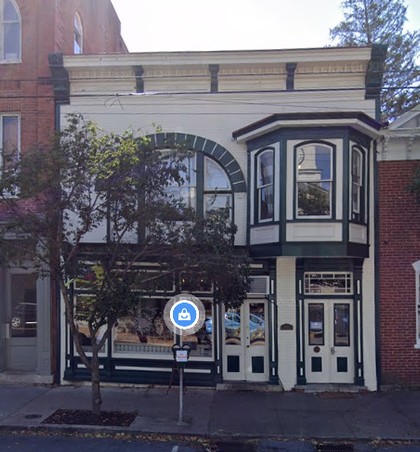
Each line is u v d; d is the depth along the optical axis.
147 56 12.09
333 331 11.73
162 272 8.92
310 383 11.61
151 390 11.52
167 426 8.88
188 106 12.16
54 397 10.80
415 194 11.29
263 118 11.84
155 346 11.91
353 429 8.86
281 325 11.62
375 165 11.72
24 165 8.38
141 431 8.61
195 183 12.12
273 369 11.55
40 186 8.30
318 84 11.95
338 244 10.81
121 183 8.40
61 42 12.97
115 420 9.16
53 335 12.07
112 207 8.77
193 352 11.79
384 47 11.55
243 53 11.87
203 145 12.05
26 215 9.09
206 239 8.77
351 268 11.65
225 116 12.09
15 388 11.56
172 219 8.80
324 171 11.05
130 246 9.09
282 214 10.93
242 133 11.73
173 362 11.70
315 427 8.97
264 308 11.88
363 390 11.35
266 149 11.50
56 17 12.66
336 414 9.73
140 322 12.00
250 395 11.11
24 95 12.42
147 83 12.31
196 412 9.80
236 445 8.24
